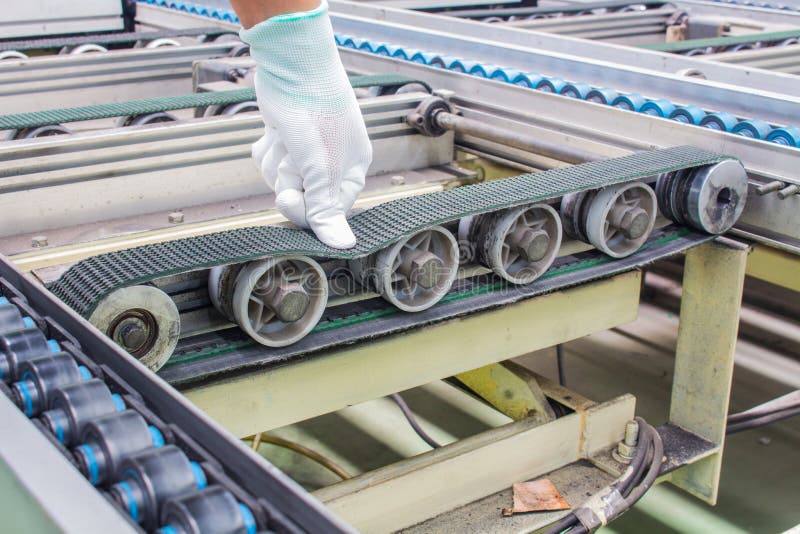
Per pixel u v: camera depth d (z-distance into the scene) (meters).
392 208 1.39
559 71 2.28
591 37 3.63
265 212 1.80
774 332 3.06
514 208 1.40
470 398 2.61
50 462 0.71
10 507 0.72
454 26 3.02
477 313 1.51
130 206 1.75
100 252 1.56
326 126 1.28
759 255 1.81
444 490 1.61
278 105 1.29
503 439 1.66
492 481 1.67
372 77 2.21
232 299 1.20
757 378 2.75
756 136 1.75
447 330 1.48
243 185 1.89
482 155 2.16
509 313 1.55
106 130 1.72
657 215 1.71
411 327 1.37
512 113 2.10
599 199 1.51
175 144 1.76
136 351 1.14
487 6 4.22
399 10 3.20
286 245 1.23
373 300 1.40
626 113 1.85
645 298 3.34
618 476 1.73
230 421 1.29
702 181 1.57
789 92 2.11
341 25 2.95
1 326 0.99
